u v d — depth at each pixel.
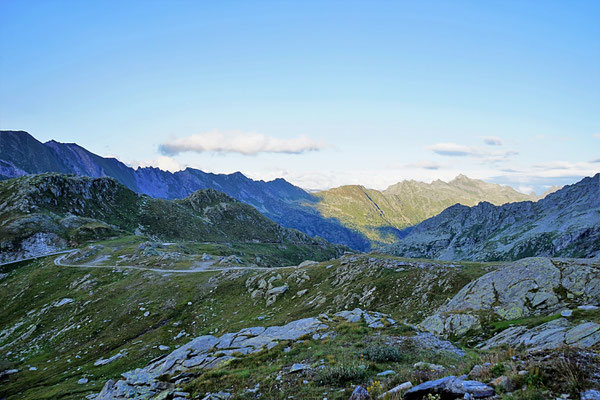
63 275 122.38
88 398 45.81
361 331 27.55
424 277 63.44
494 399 10.80
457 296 44.62
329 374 17.91
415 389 12.59
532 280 37.69
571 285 34.09
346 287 72.06
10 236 160.62
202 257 146.25
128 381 23.53
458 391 11.56
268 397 17.09
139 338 74.75
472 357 20.56
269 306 80.44
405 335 26.11
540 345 22.39
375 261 80.75
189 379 22.41
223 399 17.92
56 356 71.75
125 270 124.38
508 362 13.31
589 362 11.44
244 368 22.77
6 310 103.31
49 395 49.06
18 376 62.19
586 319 25.44
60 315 92.56
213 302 90.75
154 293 98.56
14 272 135.62
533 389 10.41
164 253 146.25
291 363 22.11
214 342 30.02
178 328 78.00
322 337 27.36
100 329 81.44
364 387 15.95
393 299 60.31
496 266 60.28
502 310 35.44
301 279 88.81
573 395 9.71
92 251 149.25
